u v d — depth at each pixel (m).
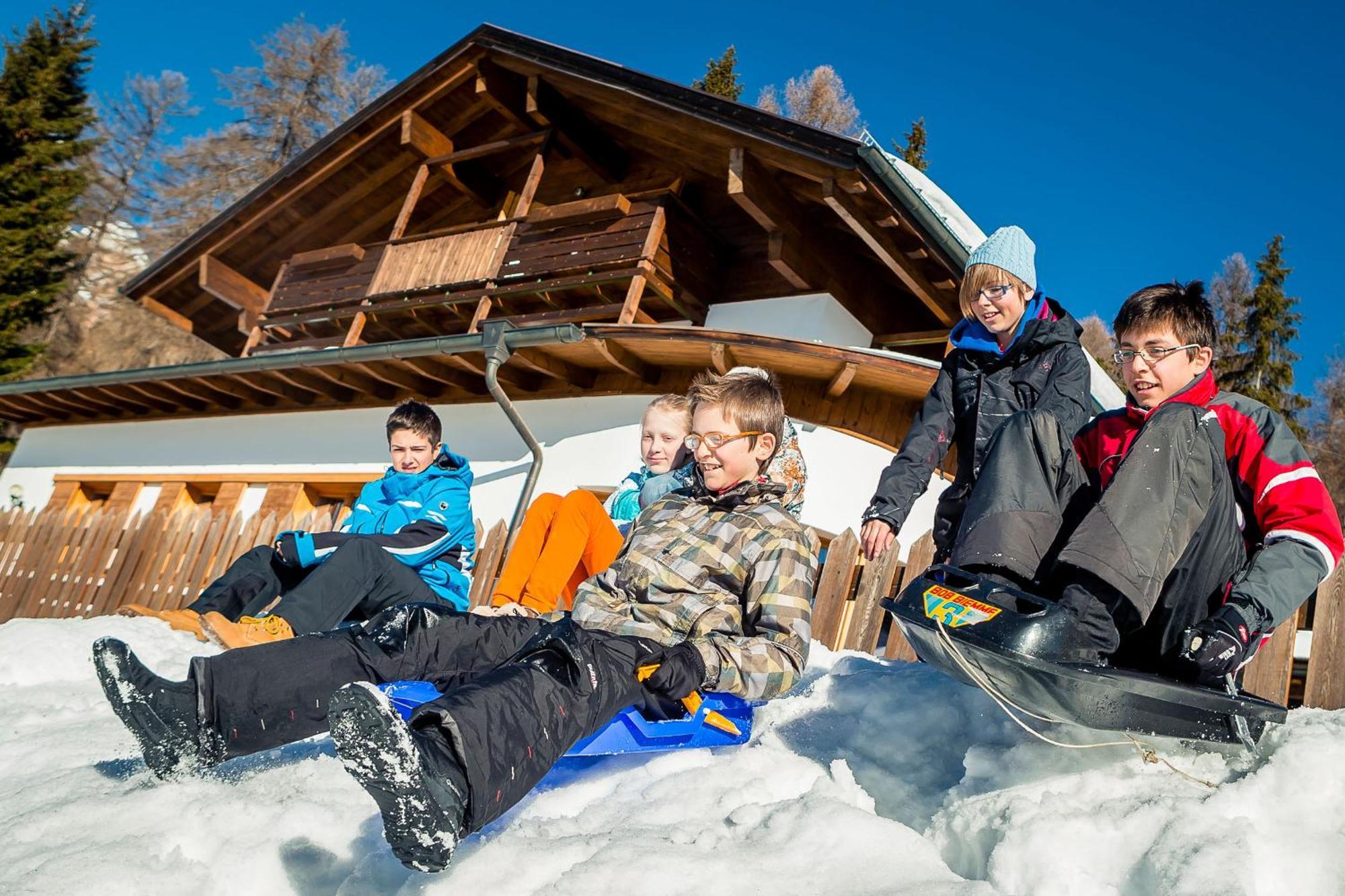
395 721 1.58
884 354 6.35
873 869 1.82
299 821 2.08
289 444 10.94
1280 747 2.04
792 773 2.33
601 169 10.29
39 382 12.05
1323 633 4.14
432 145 11.32
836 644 5.40
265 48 40.50
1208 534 2.16
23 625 4.32
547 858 1.86
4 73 27.34
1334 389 36.94
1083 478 2.45
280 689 2.16
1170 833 1.81
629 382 8.52
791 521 2.85
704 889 1.74
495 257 9.78
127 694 2.09
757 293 8.99
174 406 12.34
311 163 11.68
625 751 2.34
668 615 2.76
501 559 7.47
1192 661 2.04
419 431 4.64
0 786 2.59
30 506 13.27
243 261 13.35
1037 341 3.21
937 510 3.33
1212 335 2.44
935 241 7.16
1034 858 1.83
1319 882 1.80
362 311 10.72
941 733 2.68
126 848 1.97
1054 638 1.94
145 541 9.82
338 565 3.85
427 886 1.79
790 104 38.16
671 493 3.15
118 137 39.94
